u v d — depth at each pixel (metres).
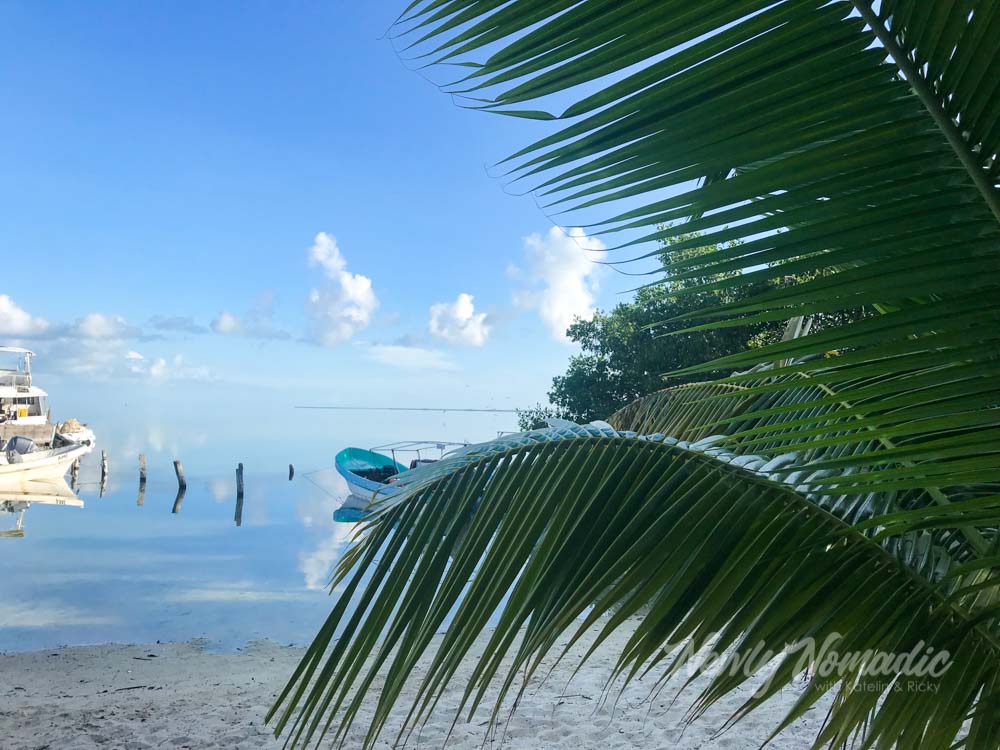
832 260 0.86
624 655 1.18
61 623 11.53
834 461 1.01
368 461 28.23
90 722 6.22
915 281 0.85
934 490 1.46
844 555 1.24
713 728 5.30
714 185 0.86
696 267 0.87
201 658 9.21
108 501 29.94
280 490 36.03
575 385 16.61
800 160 0.84
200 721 6.12
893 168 0.83
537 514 1.39
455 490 1.54
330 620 1.38
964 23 0.76
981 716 1.09
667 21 0.83
